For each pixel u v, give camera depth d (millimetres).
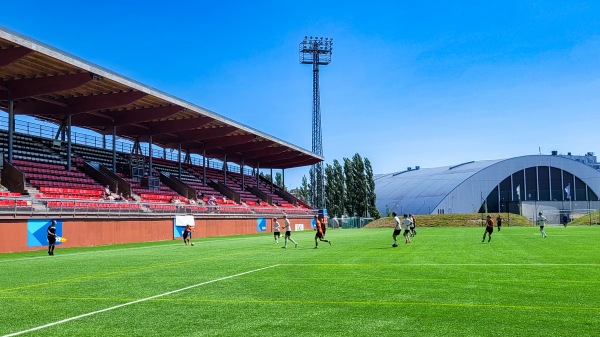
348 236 43219
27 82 33219
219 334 7520
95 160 49062
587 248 24391
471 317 8492
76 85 32094
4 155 37156
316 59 80312
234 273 15156
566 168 97062
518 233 43938
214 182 64750
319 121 80438
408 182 108188
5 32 24922
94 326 8141
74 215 30750
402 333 7449
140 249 27891
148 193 47250
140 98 37625
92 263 19156
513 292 10992
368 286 12109
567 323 8008
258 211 60344
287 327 7914
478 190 92688
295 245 29266
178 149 56531
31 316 8984
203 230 45906
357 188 95375
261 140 63312
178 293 11391
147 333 7637
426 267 16188
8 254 24531
